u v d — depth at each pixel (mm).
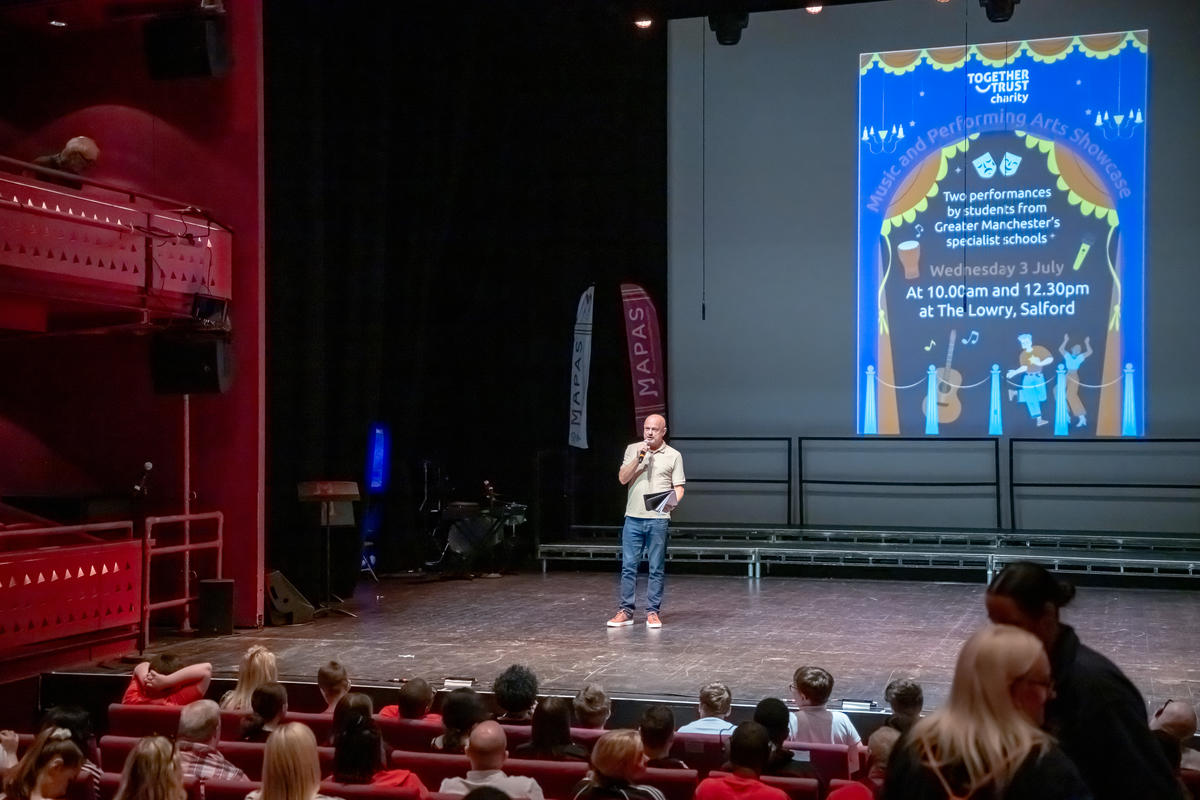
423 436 12250
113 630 7496
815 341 11562
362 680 6230
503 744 3361
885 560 10586
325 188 10172
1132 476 10766
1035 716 1854
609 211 11945
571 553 11266
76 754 3391
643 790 3080
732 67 11734
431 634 7801
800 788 3484
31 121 8789
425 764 3760
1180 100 10703
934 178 11266
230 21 8328
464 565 10859
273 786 2816
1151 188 10766
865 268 11445
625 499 12016
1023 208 11055
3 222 6434
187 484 8391
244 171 8359
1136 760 2029
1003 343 11102
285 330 9477
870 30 11438
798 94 11602
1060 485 10914
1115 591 9852
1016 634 1860
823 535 11086
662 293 11938
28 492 8688
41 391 8766
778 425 11641
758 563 10727
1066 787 1754
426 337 12148
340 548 9656
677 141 11859
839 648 7121
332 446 10086
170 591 8469
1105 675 2090
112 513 8227
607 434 12055
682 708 5625
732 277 11758
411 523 11289
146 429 8555
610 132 11875
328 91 10195
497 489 12141
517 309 12086
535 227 12008
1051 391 10977
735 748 3182
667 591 9914
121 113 8609
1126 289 10812
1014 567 2189
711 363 11805
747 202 11719
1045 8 11016
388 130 10453
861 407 11445
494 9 11547
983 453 11133
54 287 6891
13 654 6699
